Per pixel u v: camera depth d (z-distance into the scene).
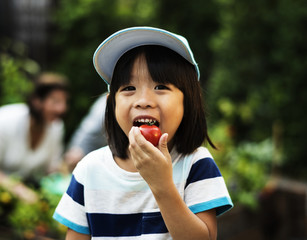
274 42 5.92
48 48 6.39
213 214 1.18
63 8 6.40
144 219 1.19
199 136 1.24
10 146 2.99
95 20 6.35
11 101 4.68
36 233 2.45
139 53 1.20
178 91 1.18
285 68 5.85
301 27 5.82
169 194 1.06
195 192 1.18
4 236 2.50
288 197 3.85
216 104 5.82
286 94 5.78
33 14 6.25
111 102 1.28
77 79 6.26
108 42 1.21
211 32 7.09
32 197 2.61
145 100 1.14
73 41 6.40
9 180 2.73
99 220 1.23
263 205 3.45
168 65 1.18
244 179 3.32
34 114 2.98
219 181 1.19
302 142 5.85
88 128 3.19
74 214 1.26
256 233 3.34
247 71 6.04
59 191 2.58
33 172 3.13
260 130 5.77
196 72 1.26
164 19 7.09
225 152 3.45
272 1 5.86
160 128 1.16
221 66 6.16
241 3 5.94
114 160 1.27
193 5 6.96
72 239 1.28
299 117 5.82
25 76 5.55
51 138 3.14
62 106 3.08
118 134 1.28
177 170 1.21
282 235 3.73
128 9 6.71
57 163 3.26
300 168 5.85
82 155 3.18
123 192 1.22
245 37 6.00
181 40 1.16
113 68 1.28
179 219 1.07
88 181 1.26
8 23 6.11
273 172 3.97
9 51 6.00
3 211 2.61
